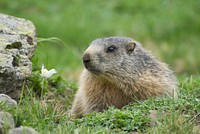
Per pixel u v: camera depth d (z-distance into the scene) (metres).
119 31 26.31
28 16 27.41
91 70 11.77
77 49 24.59
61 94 12.98
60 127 9.17
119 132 9.47
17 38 11.57
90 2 30.36
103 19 28.08
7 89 10.59
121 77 11.84
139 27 26.97
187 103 10.56
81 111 12.34
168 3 29.86
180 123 9.38
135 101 11.85
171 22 27.28
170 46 25.14
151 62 12.34
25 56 11.16
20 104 10.31
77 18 27.84
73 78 18.22
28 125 9.23
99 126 9.50
